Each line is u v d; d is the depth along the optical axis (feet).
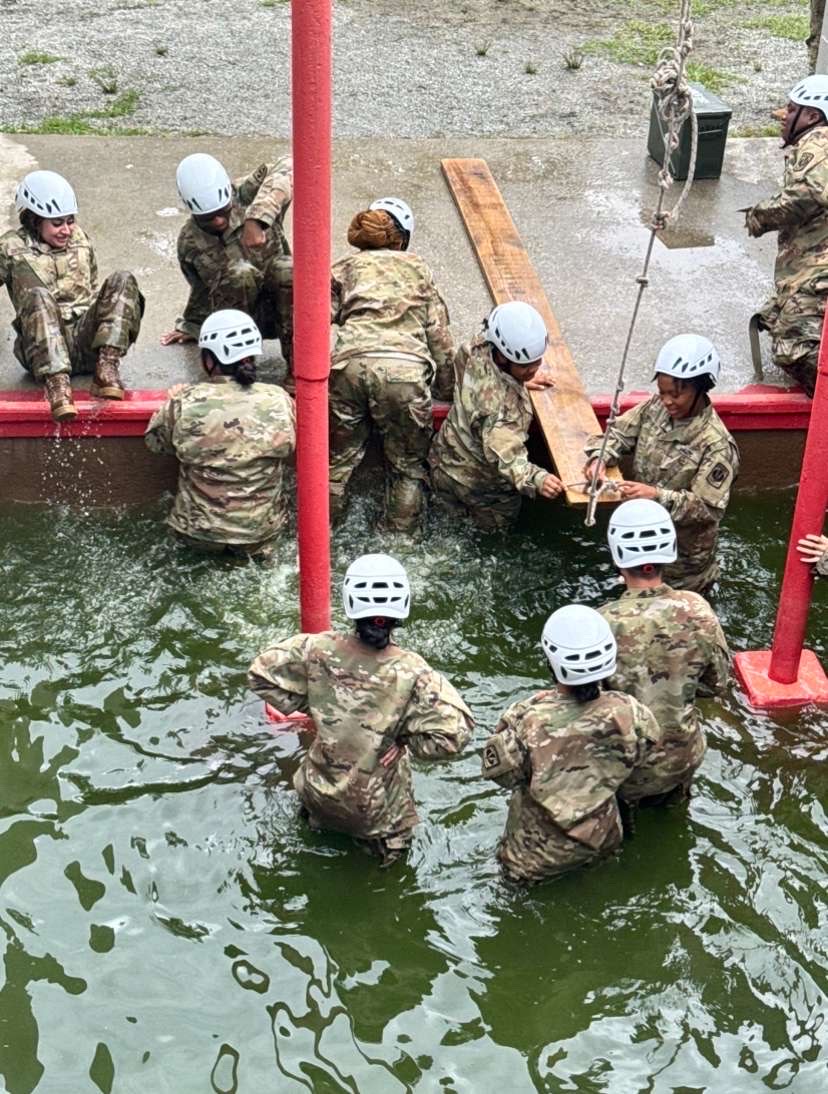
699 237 29.86
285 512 22.91
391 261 23.18
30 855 17.42
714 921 16.99
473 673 20.85
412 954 16.46
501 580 22.76
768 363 25.72
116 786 18.51
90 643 20.98
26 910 16.67
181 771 18.79
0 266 23.06
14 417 23.24
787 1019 15.83
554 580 22.81
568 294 27.50
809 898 17.35
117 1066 14.93
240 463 21.67
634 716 16.46
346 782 16.72
